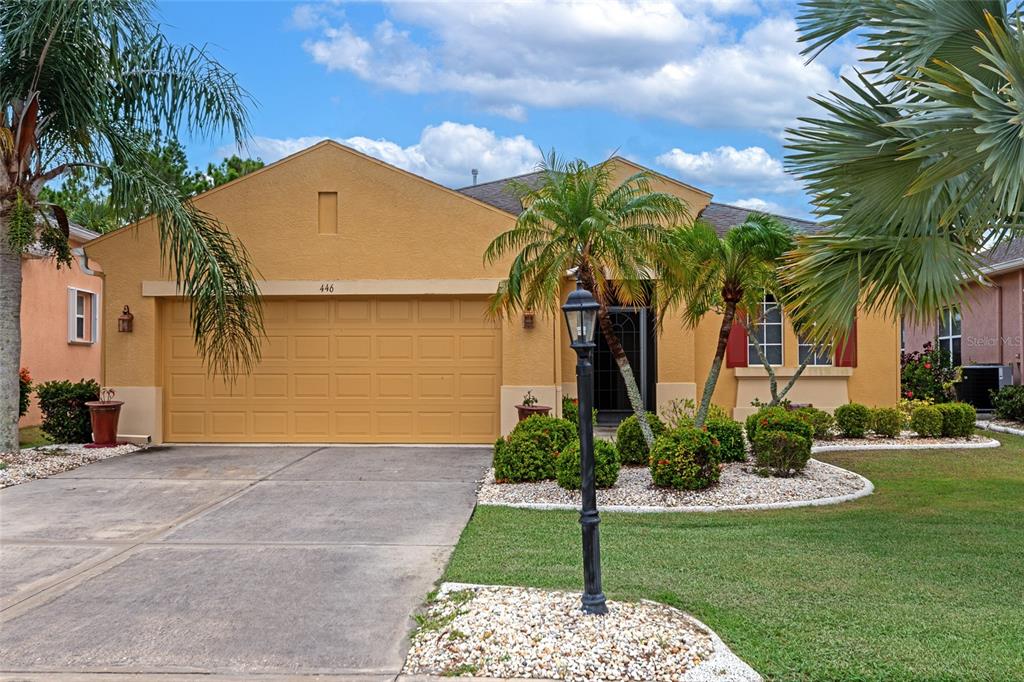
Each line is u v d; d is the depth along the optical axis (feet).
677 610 16.26
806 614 16.03
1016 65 17.99
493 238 40.24
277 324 41.22
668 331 42.80
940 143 18.70
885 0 23.53
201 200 40.60
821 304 24.47
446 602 16.99
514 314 39.55
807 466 32.81
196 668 14.15
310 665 14.25
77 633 15.76
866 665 13.58
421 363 40.93
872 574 18.81
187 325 41.47
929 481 31.27
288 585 18.62
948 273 22.80
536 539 22.40
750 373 45.32
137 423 40.63
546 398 39.60
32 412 51.62
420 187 40.50
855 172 22.91
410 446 40.40
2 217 34.30
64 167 35.78
